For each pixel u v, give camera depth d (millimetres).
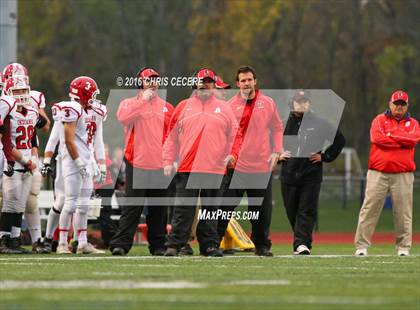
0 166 47156
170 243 44938
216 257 44156
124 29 163000
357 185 111438
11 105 47062
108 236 56125
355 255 47844
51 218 50312
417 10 158750
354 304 26438
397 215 48406
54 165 52094
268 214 46938
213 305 26234
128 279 32531
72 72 166875
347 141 163000
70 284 31000
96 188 54312
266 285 30750
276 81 161875
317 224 95375
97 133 49375
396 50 156375
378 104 164625
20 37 171125
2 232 49406
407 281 32281
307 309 25609
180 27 163250
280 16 161750
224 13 162625
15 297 27859
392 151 47906
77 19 167500
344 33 165750
